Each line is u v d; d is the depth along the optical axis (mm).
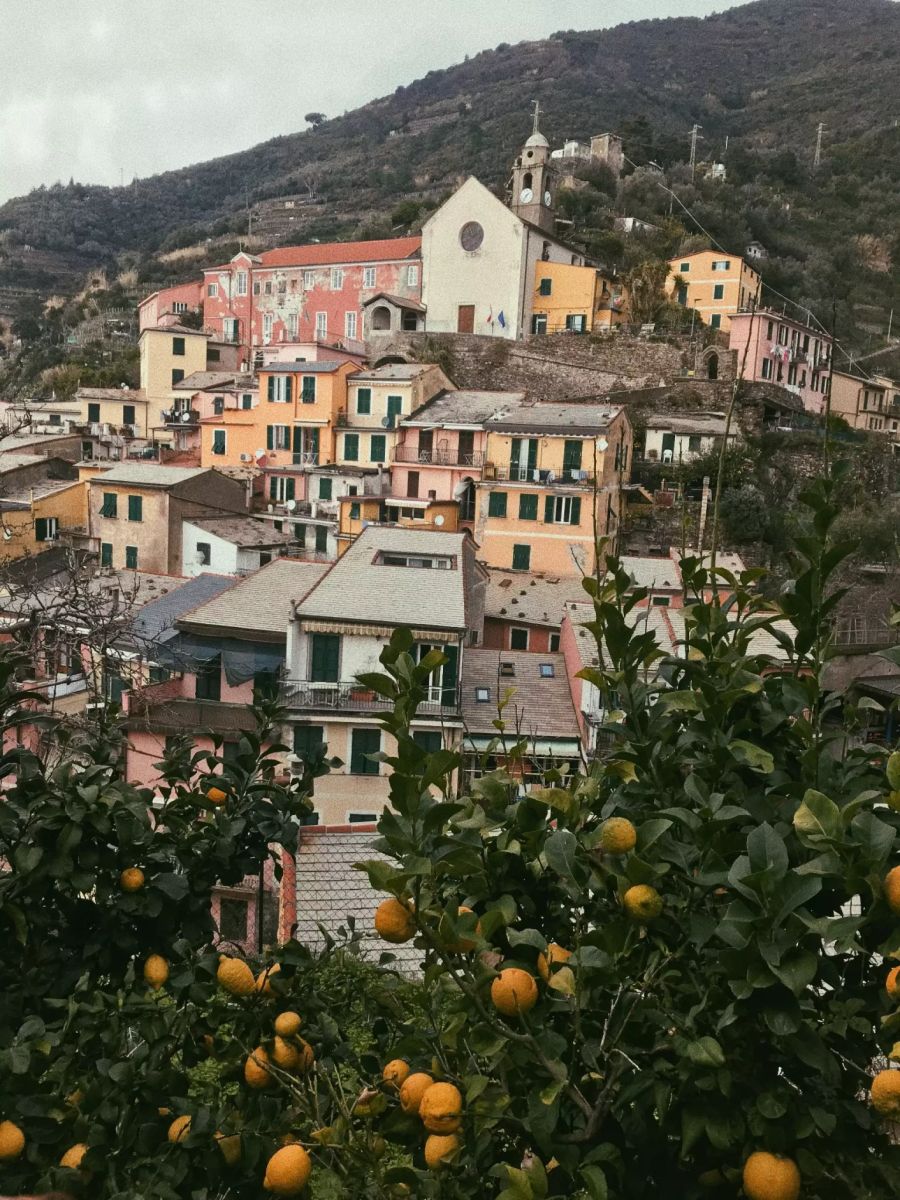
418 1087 2990
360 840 14883
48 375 76375
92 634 12406
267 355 65250
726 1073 2521
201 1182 3279
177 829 4504
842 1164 2672
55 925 4152
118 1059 3619
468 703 23125
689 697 3172
